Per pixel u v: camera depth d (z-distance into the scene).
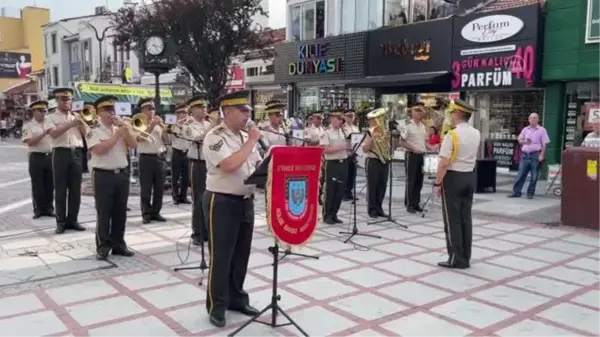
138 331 4.36
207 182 4.46
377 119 8.75
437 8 16.16
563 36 12.67
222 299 4.48
